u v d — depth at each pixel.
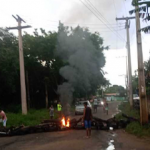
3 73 24.66
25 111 20.55
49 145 9.17
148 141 9.42
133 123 12.70
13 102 32.91
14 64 25.17
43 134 12.46
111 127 13.28
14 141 10.77
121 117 16.58
